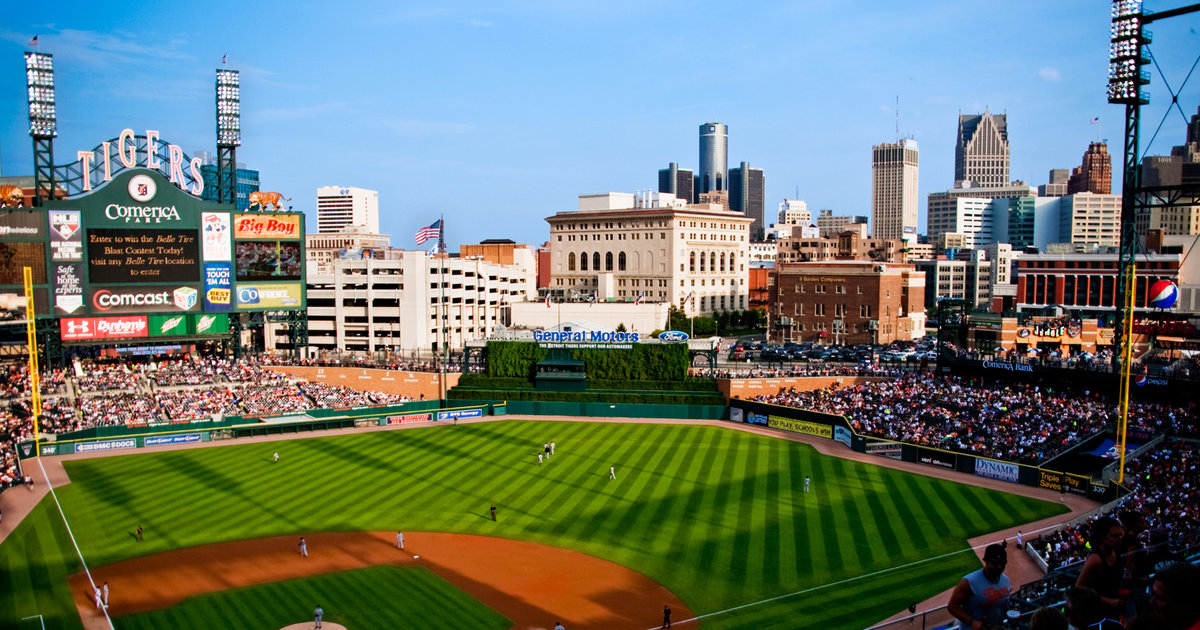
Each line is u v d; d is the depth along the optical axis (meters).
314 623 55.47
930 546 69.25
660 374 137.25
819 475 93.00
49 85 124.44
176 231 129.88
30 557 68.69
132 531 75.25
